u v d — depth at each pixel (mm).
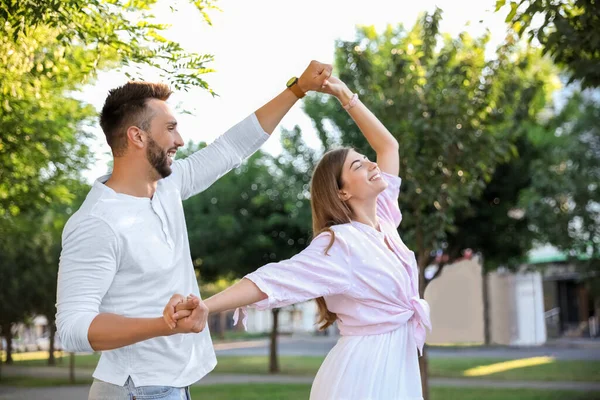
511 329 32219
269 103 3459
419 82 9180
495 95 9094
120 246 2668
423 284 9250
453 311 30719
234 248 18953
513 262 15906
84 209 2701
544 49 5250
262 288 2840
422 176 8875
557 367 20312
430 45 9094
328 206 3234
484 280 30453
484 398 13367
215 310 2748
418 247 9281
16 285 17656
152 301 2729
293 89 3486
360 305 3068
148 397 2701
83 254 2613
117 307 2691
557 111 18766
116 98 2818
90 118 7816
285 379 18891
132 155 2818
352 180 3227
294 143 16578
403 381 3061
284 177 17969
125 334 2348
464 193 8906
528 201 15789
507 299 32594
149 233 2768
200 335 2891
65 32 4398
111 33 4371
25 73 5453
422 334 3141
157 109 2826
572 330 33844
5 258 17000
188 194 3211
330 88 3555
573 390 14516
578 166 17516
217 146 3346
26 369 24016
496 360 23469
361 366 3016
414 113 8883
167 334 2307
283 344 38000
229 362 25734
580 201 17109
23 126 6676
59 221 14328
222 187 19031
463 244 13398
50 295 18391
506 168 12969
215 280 20906
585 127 17984
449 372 19344
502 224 13352
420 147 9227
